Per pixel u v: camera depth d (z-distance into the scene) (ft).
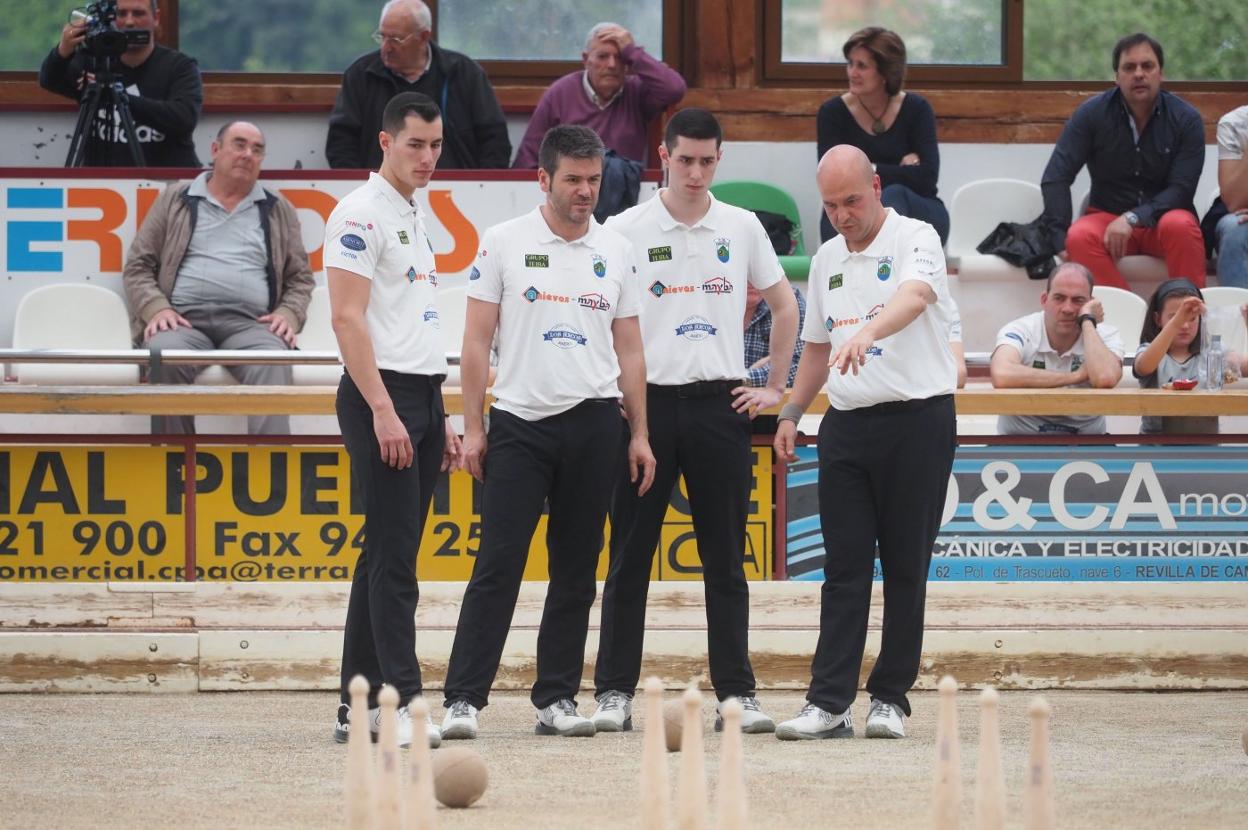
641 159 116.06
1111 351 96.12
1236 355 96.99
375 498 64.59
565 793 55.62
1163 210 118.11
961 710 79.20
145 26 114.11
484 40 130.00
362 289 64.13
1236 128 119.34
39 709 78.43
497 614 68.03
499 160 113.91
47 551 85.97
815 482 87.66
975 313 120.26
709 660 71.46
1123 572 88.38
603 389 68.28
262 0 126.82
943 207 116.06
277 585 85.71
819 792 56.08
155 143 113.60
